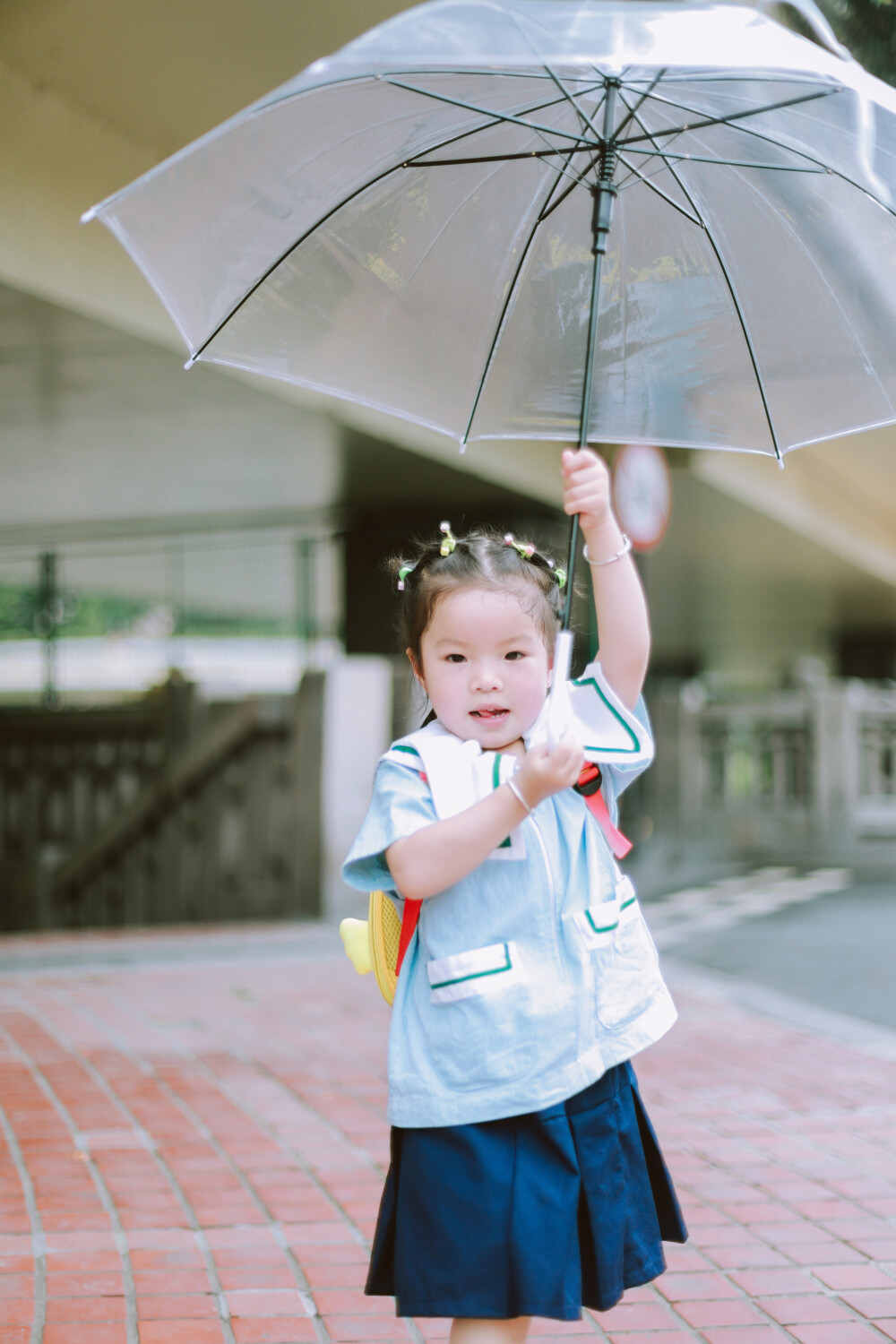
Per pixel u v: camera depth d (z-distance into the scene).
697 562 14.04
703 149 2.19
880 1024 5.34
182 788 9.11
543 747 1.76
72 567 12.85
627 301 2.35
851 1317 2.63
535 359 2.39
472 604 1.88
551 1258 1.72
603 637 2.04
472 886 1.84
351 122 2.05
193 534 11.92
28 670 11.70
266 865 8.84
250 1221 3.11
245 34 5.28
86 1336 2.47
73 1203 3.21
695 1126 3.94
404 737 1.96
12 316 5.86
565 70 1.99
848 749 11.10
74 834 9.90
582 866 1.91
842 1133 3.87
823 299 2.28
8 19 5.11
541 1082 1.76
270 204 2.08
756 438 2.43
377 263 2.26
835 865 10.78
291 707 8.77
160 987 6.14
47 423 8.00
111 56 5.40
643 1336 2.54
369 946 2.01
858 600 17.44
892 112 1.86
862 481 12.76
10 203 5.39
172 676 9.45
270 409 7.54
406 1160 1.80
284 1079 4.43
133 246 1.97
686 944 7.34
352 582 11.15
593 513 1.95
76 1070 4.55
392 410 2.36
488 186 2.25
